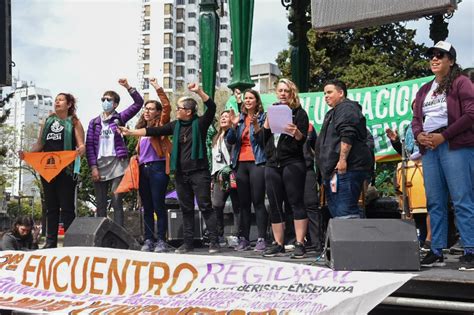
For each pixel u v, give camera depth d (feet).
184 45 327.47
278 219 18.02
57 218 21.52
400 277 12.50
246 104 19.38
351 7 23.70
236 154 20.63
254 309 12.88
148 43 322.55
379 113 27.02
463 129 14.12
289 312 12.42
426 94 15.26
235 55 25.45
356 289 12.62
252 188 19.52
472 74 17.56
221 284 14.34
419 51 62.80
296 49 31.78
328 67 61.77
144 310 13.97
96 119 21.94
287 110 16.80
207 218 19.79
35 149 22.08
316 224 20.07
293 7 31.91
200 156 19.61
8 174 152.76
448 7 21.74
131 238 18.26
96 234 17.08
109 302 14.88
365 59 61.72
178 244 24.70
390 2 22.88
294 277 13.57
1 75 26.55
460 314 13.38
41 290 16.34
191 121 19.88
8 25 26.58
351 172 15.93
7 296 16.11
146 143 20.86
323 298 12.68
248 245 20.81
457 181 14.29
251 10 25.54
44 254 16.74
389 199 24.44
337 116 16.12
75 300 15.39
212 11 25.71
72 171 21.16
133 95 22.38
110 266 15.81
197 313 13.25
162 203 20.74
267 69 146.30
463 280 12.19
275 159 17.61
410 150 18.95
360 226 13.87
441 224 14.87
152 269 15.33
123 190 20.57
